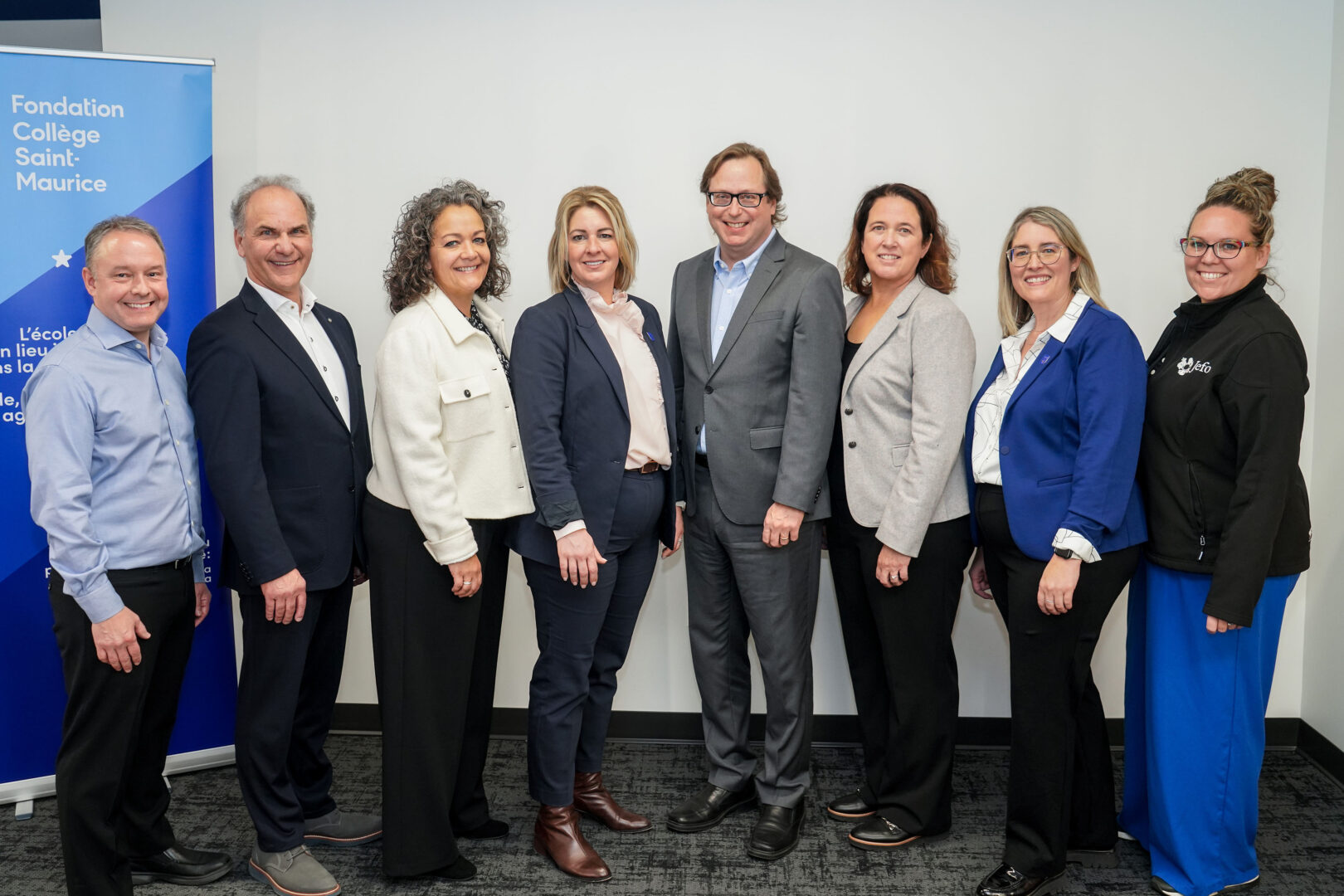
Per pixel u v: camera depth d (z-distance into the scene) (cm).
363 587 319
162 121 269
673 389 251
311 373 224
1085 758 239
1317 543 296
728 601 258
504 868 243
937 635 243
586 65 298
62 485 202
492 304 309
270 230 218
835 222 299
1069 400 217
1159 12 285
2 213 257
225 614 291
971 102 292
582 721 254
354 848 254
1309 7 281
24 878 239
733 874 240
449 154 304
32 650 271
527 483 229
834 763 303
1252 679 221
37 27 316
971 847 252
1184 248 218
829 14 291
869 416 239
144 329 215
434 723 227
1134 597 246
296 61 302
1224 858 226
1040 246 218
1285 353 206
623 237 229
